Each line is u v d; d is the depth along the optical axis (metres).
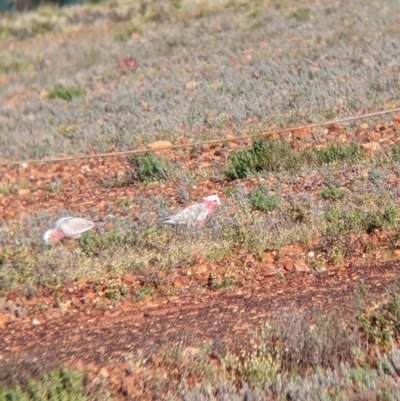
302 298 18.16
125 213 25.20
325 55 40.78
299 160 26.58
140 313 19.11
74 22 71.25
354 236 20.73
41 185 30.47
